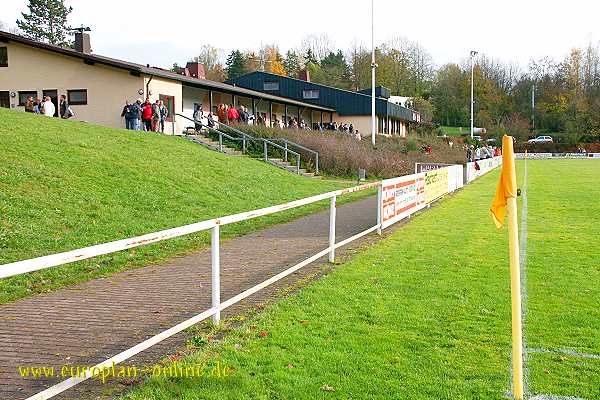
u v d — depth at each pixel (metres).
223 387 4.63
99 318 6.54
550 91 105.44
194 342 5.70
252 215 6.74
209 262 9.68
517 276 4.48
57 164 14.46
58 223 10.84
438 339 5.75
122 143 19.03
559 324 6.19
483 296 7.30
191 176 17.53
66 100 26.78
